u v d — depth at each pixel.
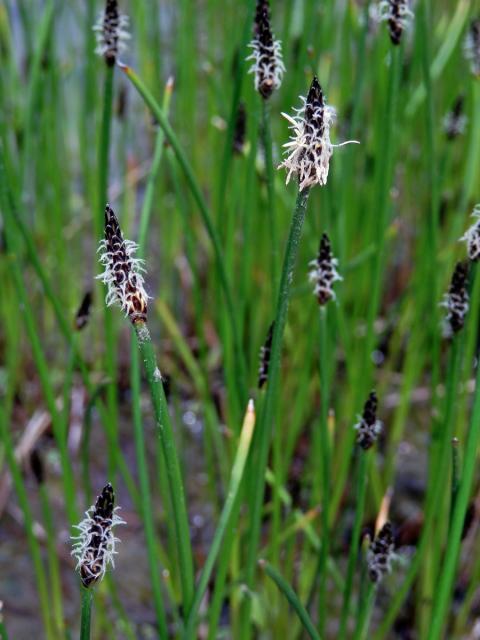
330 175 0.32
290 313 0.39
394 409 0.48
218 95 0.39
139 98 0.60
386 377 0.44
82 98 0.56
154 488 0.43
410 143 0.49
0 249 0.40
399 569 0.38
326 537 0.29
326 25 0.42
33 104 0.36
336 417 0.39
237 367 0.30
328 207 0.33
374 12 0.38
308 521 0.31
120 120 0.43
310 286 0.36
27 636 0.34
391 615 0.30
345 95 0.43
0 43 0.44
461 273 0.26
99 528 0.22
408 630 0.36
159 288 0.55
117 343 0.49
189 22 0.46
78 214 0.57
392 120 0.29
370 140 0.40
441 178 0.39
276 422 0.31
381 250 0.31
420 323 0.39
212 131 0.44
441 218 0.47
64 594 0.36
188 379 0.49
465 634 0.34
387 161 0.30
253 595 0.28
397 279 0.54
